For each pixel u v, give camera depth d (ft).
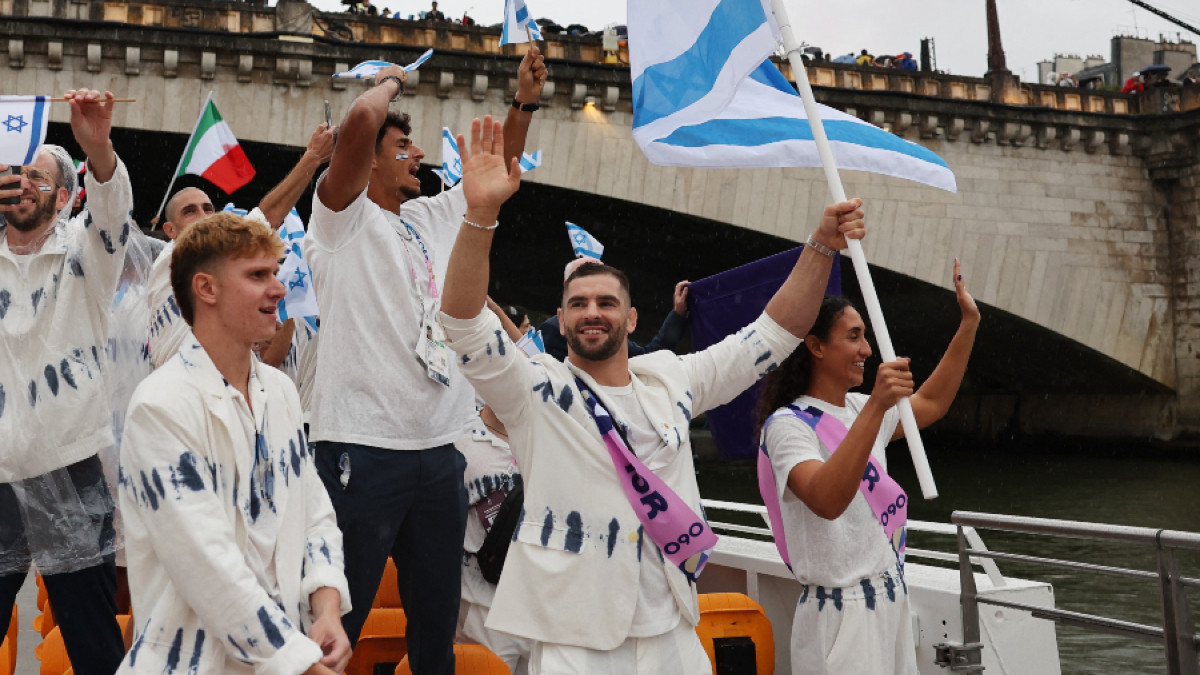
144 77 63.57
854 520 10.83
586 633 8.84
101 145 10.17
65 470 10.50
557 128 72.23
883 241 81.05
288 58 65.41
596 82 71.92
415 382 10.93
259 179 74.49
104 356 10.98
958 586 12.67
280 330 14.69
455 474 11.27
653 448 9.42
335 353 10.82
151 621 7.53
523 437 9.32
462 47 71.46
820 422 11.09
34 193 10.49
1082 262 89.20
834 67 83.46
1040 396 106.01
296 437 8.43
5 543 10.37
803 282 10.35
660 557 9.20
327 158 12.66
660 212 75.31
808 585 10.93
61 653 12.01
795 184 76.48
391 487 10.73
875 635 10.65
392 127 11.57
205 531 7.36
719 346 10.34
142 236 13.30
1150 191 91.81
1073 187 89.30
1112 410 98.58
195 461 7.54
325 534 8.36
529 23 12.25
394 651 12.49
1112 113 89.71
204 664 7.47
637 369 9.96
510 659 13.79
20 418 10.31
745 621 13.43
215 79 64.75
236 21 65.46
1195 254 90.89
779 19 10.80
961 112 84.69
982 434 111.86
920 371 111.34
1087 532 10.26
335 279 10.84
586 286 9.51
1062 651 28.30
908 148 13.08
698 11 11.39
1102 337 90.38
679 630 9.31
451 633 11.23
